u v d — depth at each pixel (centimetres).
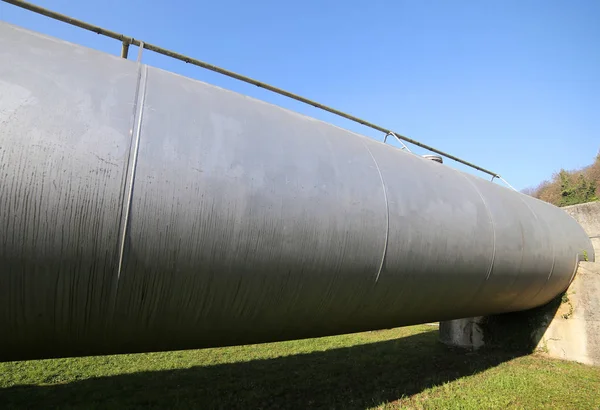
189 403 421
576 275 647
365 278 295
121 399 437
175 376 537
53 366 581
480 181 491
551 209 648
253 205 228
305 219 250
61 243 178
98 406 413
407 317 388
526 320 706
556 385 489
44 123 177
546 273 541
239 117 255
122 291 200
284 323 282
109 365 599
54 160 175
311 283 264
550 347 666
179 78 256
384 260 300
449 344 785
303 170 261
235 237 221
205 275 219
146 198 195
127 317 212
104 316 206
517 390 466
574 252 624
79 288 190
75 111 187
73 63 208
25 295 181
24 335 198
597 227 912
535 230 513
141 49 304
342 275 278
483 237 405
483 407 408
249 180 230
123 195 189
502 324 737
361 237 281
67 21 283
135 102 211
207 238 212
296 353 704
